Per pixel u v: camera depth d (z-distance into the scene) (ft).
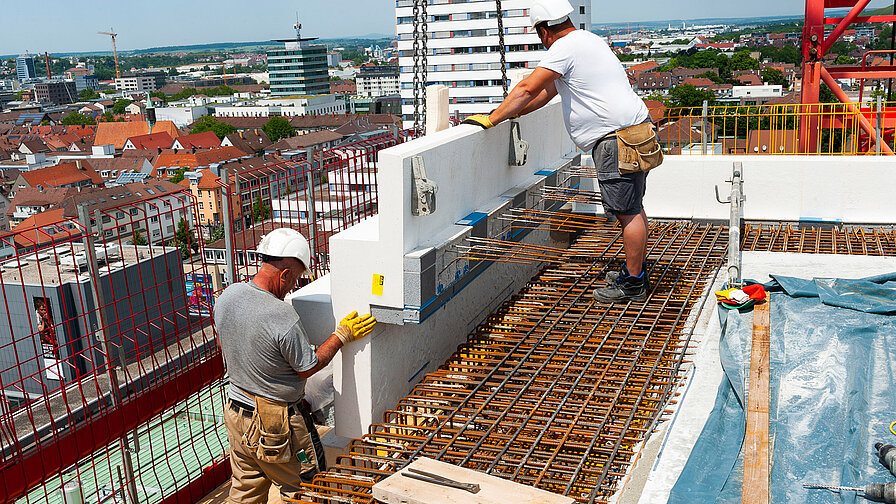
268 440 12.44
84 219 13.98
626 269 17.65
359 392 14.76
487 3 271.49
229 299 12.19
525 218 18.43
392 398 15.58
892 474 10.25
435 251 14.55
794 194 23.88
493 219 17.89
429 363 17.06
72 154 536.01
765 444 10.91
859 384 12.67
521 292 19.43
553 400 13.79
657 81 645.51
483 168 18.04
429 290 14.37
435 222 15.52
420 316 14.15
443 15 277.03
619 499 10.48
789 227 23.35
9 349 77.77
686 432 12.01
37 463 13.39
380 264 14.14
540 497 10.31
